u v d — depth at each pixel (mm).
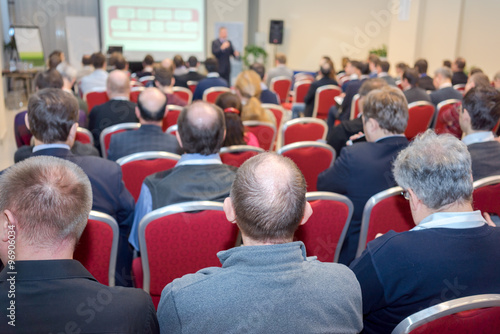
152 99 2688
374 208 1873
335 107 5473
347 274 1014
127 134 2703
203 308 906
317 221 1877
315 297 936
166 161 2477
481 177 2043
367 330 1332
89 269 1688
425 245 1188
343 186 2102
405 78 4867
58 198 921
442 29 9008
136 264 2113
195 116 1831
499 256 1189
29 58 9094
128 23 10258
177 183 1787
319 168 2965
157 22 10367
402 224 1955
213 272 983
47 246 923
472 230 1207
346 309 962
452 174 1231
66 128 1923
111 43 10281
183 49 10617
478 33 8656
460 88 6004
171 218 1659
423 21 9242
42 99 1885
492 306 1000
